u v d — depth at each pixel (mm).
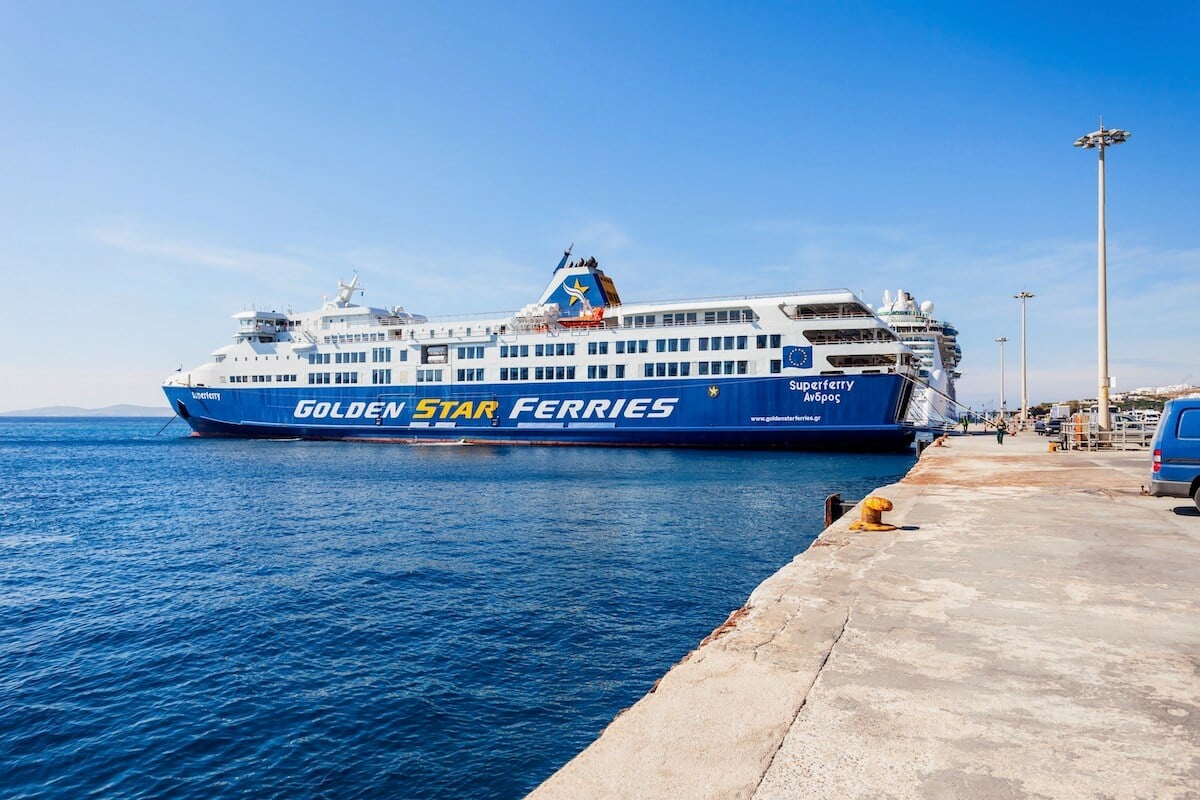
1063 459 31594
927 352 85875
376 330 79688
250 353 85875
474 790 10516
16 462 75938
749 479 46031
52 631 17562
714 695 5262
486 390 73188
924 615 7262
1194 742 4477
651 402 65875
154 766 11320
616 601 19016
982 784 3957
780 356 61344
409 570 22703
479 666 14789
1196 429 14281
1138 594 8086
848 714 4914
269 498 41406
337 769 11109
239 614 18578
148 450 90062
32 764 11438
